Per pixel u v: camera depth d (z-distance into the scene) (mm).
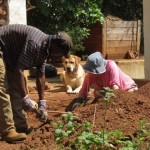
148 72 8953
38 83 5574
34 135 5309
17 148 5004
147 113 5832
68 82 10227
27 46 5148
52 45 5199
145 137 4680
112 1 16500
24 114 5766
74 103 6586
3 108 5199
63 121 5523
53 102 8250
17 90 5703
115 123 5355
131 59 14039
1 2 9609
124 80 6629
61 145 4520
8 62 5395
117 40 14469
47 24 13539
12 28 5270
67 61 10312
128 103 5980
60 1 13031
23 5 9891
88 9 13469
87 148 4090
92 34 14281
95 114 5605
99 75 6422
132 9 16969
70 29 13438
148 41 8914
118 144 4418
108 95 4777
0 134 5500
